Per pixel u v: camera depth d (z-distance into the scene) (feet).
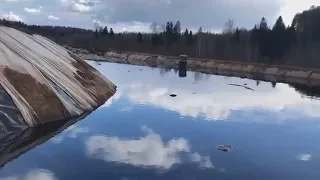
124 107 111.55
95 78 131.34
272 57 361.10
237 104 129.90
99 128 84.28
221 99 139.44
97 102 110.83
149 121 94.94
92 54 424.46
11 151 65.92
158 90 155.74
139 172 58.23
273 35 372.38
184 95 144.97
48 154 64.95
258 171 62.28
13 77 82.79
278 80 240.53
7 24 118.73
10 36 104.94
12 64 87.04
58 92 92.02
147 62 381.60
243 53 390.83
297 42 367.86
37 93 84.23
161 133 83.56
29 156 63.67
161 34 508.53
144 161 63.67
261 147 76.54
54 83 94.22
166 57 392.68
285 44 364.79
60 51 129.08
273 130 92.73
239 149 74.38
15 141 69.77
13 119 73.61
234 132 88.48
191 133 85.35
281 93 169.99
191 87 173.99
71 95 97.09
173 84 182.50
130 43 513.45
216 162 65.46
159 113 105.91
